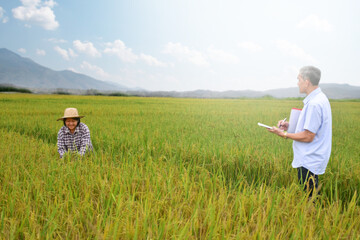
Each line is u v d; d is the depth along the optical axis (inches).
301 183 134.6
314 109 127.4
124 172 134.9
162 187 120.6
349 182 148.7
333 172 158.9
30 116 476.7
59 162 153.2
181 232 82.1
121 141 223.0
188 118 490.9
